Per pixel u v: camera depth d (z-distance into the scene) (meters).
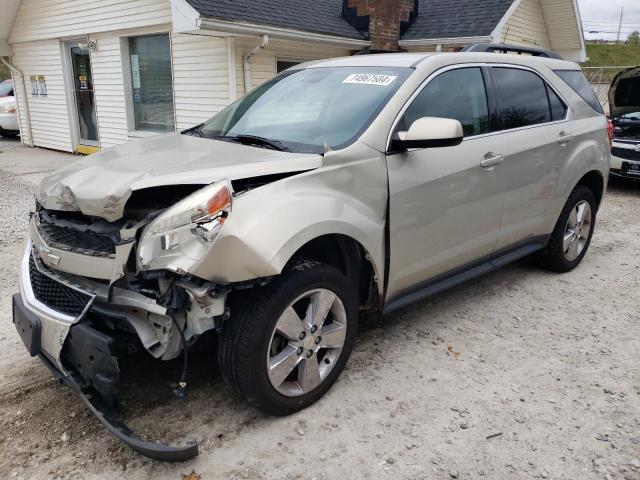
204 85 10.11
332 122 3.39
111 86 11.85
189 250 2.44
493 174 3.91
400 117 3.36
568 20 14.26
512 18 13.07
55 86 13.43
